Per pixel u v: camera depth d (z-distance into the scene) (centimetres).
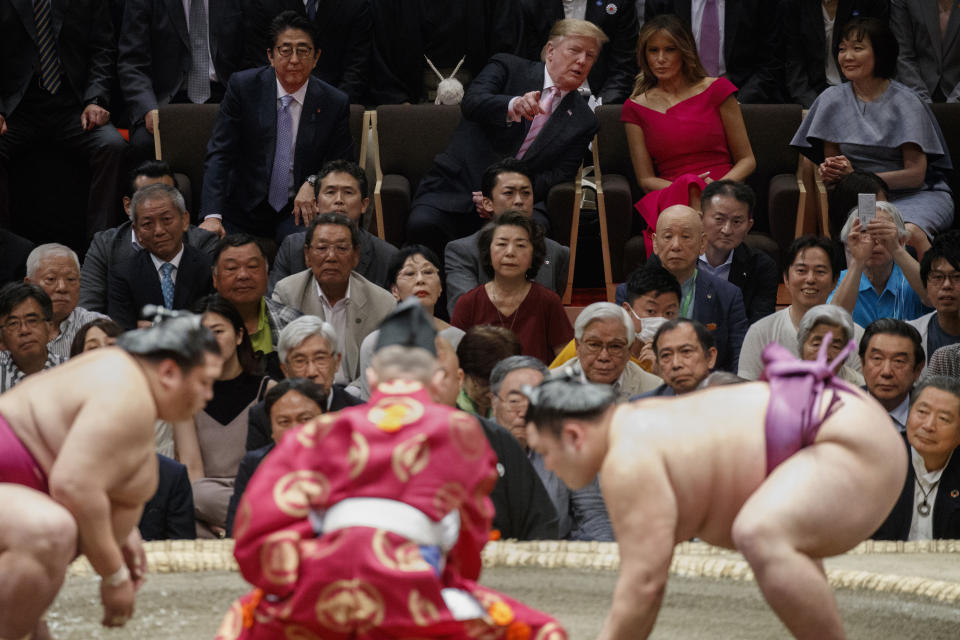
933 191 1686
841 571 878
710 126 1705
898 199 1675
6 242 1631
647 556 621
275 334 1357
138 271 1487
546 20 1886
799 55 1881
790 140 1748
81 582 850
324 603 555
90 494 625
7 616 627
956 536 1055
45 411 642
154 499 1045
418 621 554
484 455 592
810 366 652
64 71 1828
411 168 1761
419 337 617
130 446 637
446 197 1680
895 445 634
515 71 1725
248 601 594
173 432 1202
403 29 1873
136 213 1477
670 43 1702
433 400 617
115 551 652
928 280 1352
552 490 1056
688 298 1433
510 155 1689
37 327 1240
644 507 623
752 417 642
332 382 1178
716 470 636
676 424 640
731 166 1727
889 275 1470
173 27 1862
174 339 649
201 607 814
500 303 1408
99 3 1842
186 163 1772
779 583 604
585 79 1841
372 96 1897
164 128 1767
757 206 1755
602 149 1761
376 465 569
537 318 1408
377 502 567
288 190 1688
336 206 1552
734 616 809
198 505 1146
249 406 1216
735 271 1530
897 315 1464
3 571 620
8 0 1792
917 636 787
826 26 1878
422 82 1897
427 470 573
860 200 1402
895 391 1170
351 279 1414
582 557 909
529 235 1398
